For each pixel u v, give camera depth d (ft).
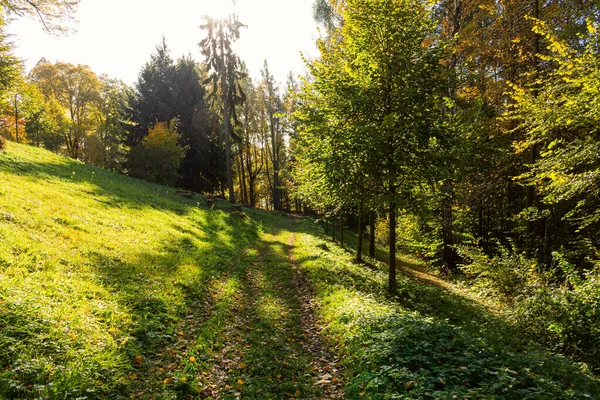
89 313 21.79
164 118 149.28
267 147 189.26
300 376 20.26
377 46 38.34
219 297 33.55
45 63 156.97
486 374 18.11
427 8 42.29
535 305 32.37
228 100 113.60
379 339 22.71
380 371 18.42
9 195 38.75
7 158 55.36
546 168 37.81
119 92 177.58
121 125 161.68
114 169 169.89
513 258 44.42
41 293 21.74
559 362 22.43
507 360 20.03
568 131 42.86
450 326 26.58
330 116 40.50
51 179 54.90
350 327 26.48
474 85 57.93
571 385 19.24
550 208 53.93
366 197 40.68
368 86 38.60
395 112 37.88
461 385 16.61
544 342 29.94
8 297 19.57
